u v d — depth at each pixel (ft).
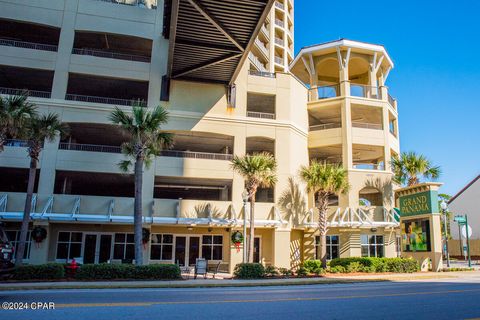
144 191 92.94
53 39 107.96
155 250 96.17
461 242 168.76
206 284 58.23
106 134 104.88
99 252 92.89
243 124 101.65
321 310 31.09
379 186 107.96
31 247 84.38
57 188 103.76
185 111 98.32
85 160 91.30
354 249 101.91
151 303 34.60
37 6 96.02
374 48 117.19
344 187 90.53
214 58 86.48
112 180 104.01
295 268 102.32
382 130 113.09
